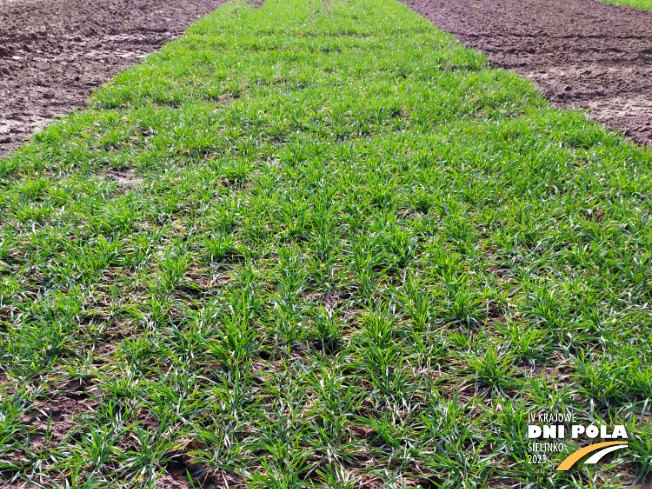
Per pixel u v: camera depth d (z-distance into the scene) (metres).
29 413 2.04
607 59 8.30
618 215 3.21
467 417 1.98
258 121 5.01
